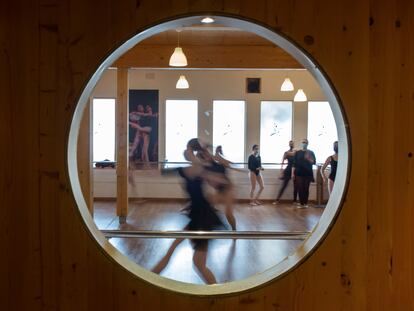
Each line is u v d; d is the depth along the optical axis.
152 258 4.86
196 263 3.64
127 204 7.12
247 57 6.43
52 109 1.93
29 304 1.95
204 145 3.64
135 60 6.52
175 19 1.93
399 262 1.94
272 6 1.92
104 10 1.92
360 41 1.92
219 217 3.62
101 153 9.84
